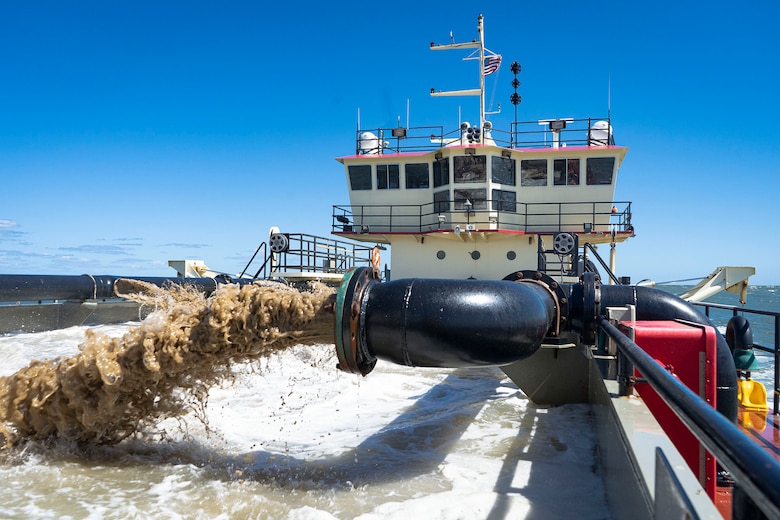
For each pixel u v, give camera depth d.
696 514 1.44
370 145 17.73
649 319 4.96
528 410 5.99
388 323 3.35
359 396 6.95
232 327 3.73
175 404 4.32
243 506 3.27
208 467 3.97
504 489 3.63
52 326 11.42
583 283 5.00
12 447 4.03
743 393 5.14
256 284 4.01
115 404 3.99
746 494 1.27
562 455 4.39
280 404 6.43
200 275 17.55
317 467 4.06
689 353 3.55
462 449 4.59
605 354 4.54
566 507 3.33
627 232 16.59
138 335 3.86
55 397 3.98
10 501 3.24
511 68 18.59
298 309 3.66
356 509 3.29
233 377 4.18
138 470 3.83
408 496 3.50
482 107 18.80
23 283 10.84
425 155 17.12
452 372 8.88
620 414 2.95
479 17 18.64
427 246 17.27
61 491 3.41
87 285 12.17
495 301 3.38
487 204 16.30
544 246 16.86
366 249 20.48
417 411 6.16
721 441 1.33
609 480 3.31
